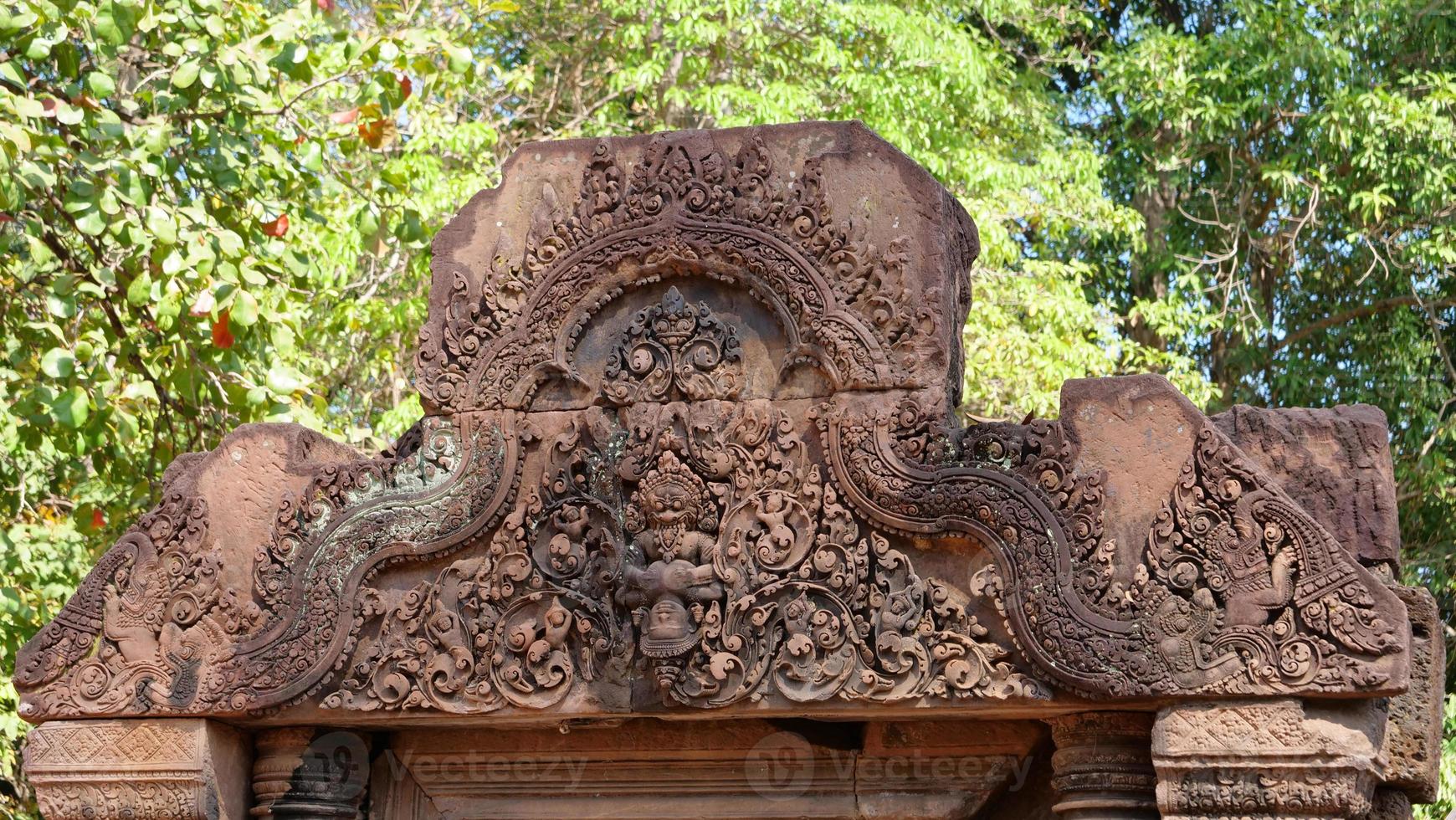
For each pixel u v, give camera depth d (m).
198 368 6.66
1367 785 3.83
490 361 4.52
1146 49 13.55
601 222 4.52
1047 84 15.58
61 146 6.20
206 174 6.89
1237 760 3.83
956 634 4.09
